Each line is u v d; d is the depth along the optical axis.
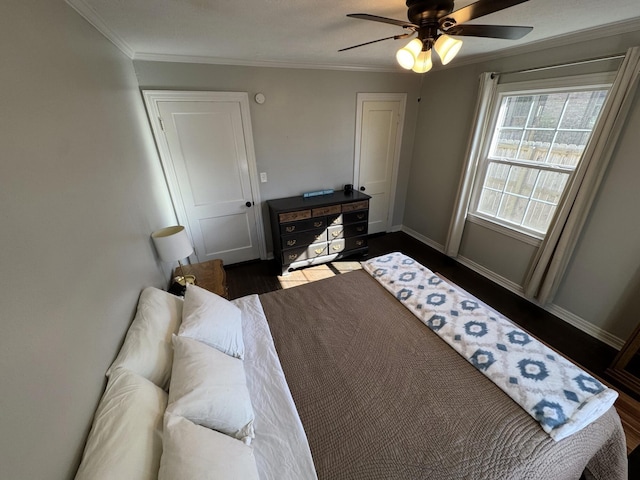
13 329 0.63
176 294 2.10
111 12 1.47
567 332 2.38
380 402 1.24
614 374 1.93
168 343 1.30
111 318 1.18
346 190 3.60
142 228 1.84
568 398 1.17
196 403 0.97
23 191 0.74
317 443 1.09
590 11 1.66
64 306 0.85
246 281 3.24
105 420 0.88
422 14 1.28
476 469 0.98
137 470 0.78
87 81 1.34
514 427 1.11
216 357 1.22
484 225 3.13
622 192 2.02
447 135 3.43
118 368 1.08
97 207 1.21
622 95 1.85
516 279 2.91
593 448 1.10
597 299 2.27
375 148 3.77
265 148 3.16
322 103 3.24
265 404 1.22
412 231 4.34
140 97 2.45
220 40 2.07
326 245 3.44
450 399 1.24
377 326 1.69
